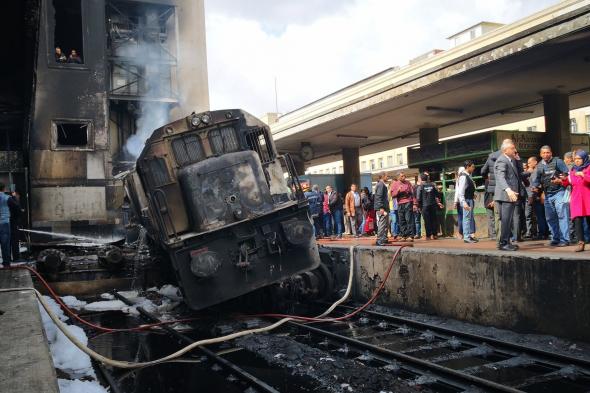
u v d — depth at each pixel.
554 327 6.77
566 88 17.91
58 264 11.82
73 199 15.15
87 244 14.59
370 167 66.88
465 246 10.02
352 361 6.44
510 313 7.38
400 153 60.66
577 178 7.75
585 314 6.39
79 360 6.13
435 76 15.63
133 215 12.66
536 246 9.27
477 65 14.06
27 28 9.12
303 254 8.73
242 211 8.42
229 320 9.20
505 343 6.64
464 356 6.64
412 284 9.26
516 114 22.47
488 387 5.21
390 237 15.67
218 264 7.93
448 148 15.31
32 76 11.42
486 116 22.53
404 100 18.33
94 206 15.30
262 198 8.61
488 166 11.43
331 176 30.28
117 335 8.57
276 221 8.61
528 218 11.17
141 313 10.13
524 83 16.70
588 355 6.09
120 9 16.83
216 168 8.53
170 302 10.92
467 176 11.42
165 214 8.48
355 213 18.44
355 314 9.66
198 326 8.98
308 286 10.45
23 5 8.56
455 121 23.50
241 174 8.60
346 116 20.78
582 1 11.26
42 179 14.92
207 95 17.42
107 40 16.58
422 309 9.03
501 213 8.27
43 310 8.60
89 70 15.52
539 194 10.77
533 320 7.05
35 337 4.52
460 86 16.58
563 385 5.42
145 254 12.23
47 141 15.03
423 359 6.57
